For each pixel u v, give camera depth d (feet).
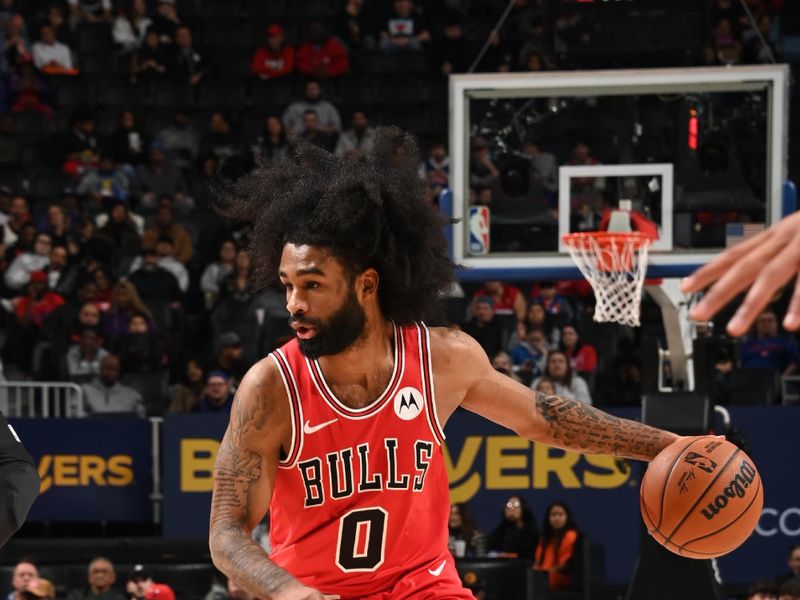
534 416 25.43
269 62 116.67
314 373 23.26
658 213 58.34
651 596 42.98
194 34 122.11
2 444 22.98
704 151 58.65
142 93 115.34
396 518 23.93
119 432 72.59
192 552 70.13
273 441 23.40
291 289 22.67
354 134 105.40
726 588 70.03
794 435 70.64
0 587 64.23
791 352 81.05
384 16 119.96
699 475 24.81
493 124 60.13
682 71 58.75
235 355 79.66
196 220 101.71
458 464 71.10
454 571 24.77
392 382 23.52
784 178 58.03
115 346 82.84
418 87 115.03
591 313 86.58
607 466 70.95
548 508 69.21
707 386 47.14
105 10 123.13
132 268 94.53
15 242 95.04
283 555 24.20
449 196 59.26
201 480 71.26
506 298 84.07
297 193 22.80
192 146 109.50
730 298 15.16
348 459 23.50
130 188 105.29
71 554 69.87
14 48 115.75
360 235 22.49
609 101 59.57
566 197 59.16
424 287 23.76
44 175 105.91
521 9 117.50
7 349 84.69
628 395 76.84
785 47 114.42
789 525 70.28
